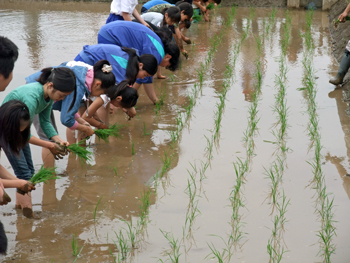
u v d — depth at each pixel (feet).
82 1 54.49
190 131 18.44
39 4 52.19
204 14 41.65
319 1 47.44
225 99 22.03
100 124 17.16
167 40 19.31
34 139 13.02
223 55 30.25
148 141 17.61
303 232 11.75
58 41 33.17
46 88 12.27
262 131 18.24
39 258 10.64
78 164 15.78
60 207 13.01
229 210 12.82
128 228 11.97
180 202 13.25
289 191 13.78
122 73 17.42
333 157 15.88
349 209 12.78
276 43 33.19
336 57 29.14
